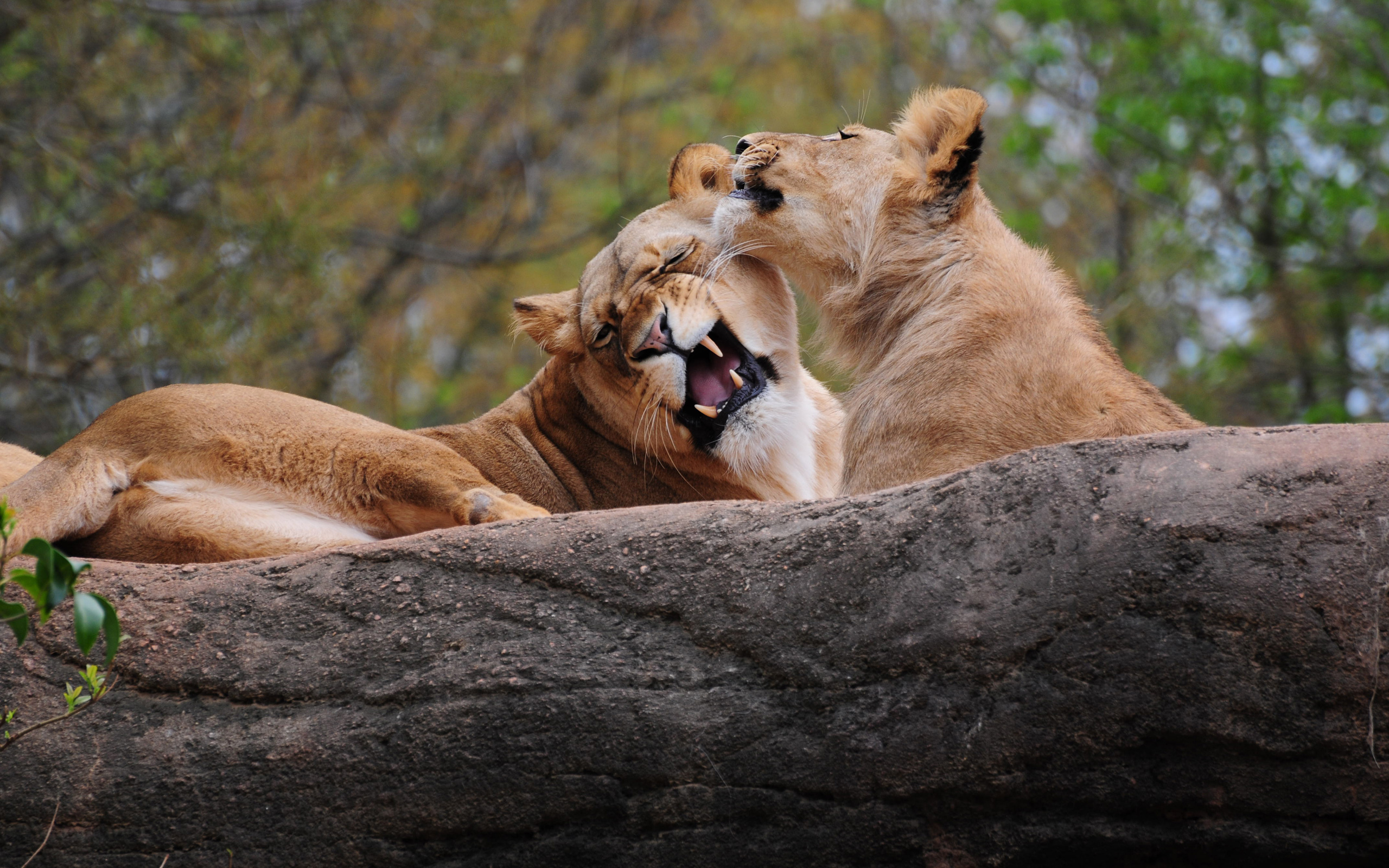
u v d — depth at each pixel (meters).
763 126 34.00
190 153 21.58
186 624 7.61
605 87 35.84
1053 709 6.34
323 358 26.20
